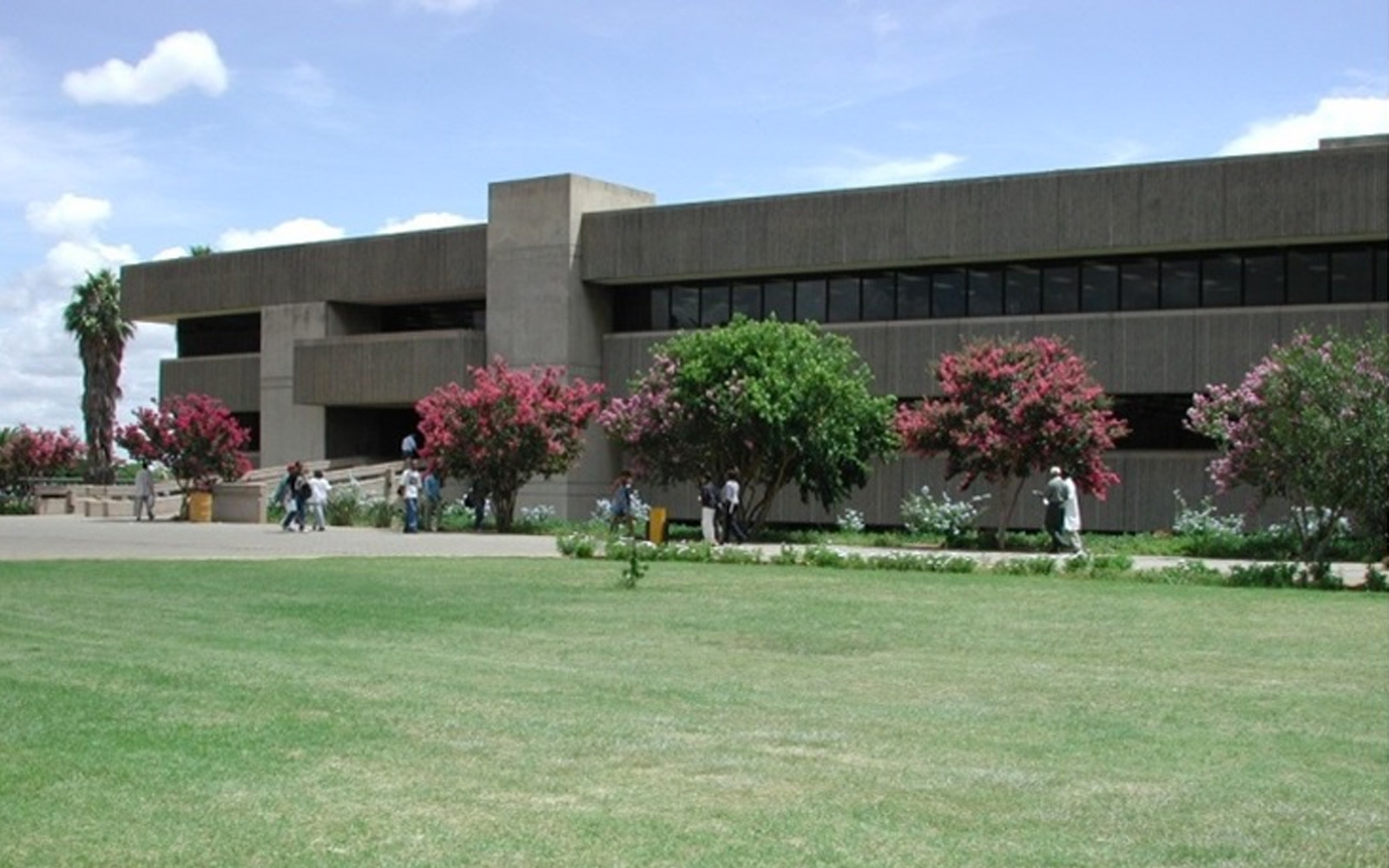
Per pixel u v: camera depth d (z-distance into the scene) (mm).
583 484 48344
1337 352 25422
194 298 60562
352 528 42062
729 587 21594
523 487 48469
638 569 23188
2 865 6469
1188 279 40344
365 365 52875
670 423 38344
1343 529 30938
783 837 7227
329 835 7055
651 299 49438
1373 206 36781
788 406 37156
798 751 9391
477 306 56062
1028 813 7867
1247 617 18172
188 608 17375
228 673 12008
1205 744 10016
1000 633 16328
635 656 13930
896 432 38250
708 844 7051
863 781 8539
